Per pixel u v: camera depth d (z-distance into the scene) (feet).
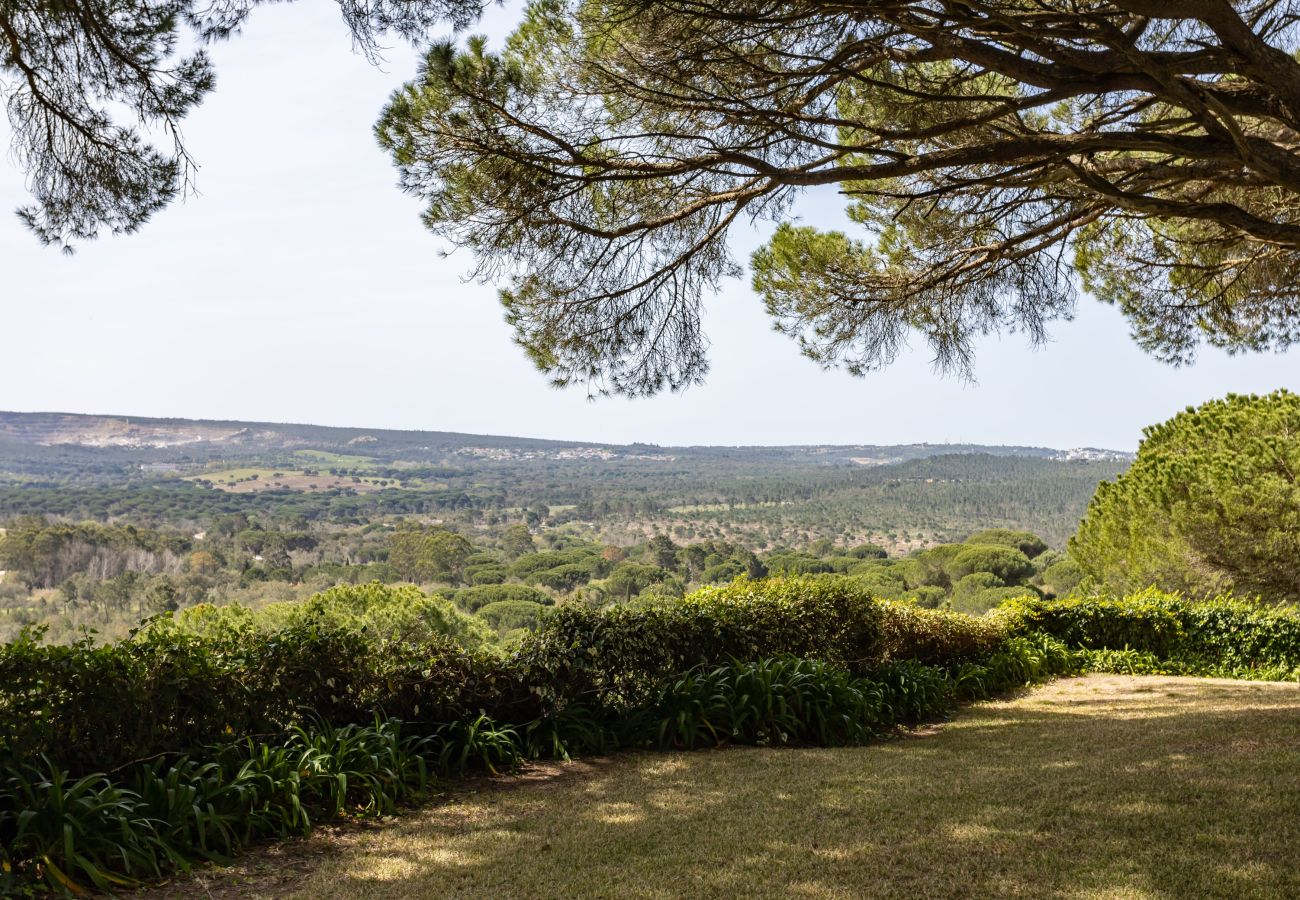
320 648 16.66
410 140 18.26
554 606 21.39
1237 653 40.24
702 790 16.03
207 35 15.72
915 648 30.63
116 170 16.97
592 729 19.98
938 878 11.25
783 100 17.74
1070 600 44.06
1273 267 25.54
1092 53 14.25
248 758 14.88
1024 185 18.97
